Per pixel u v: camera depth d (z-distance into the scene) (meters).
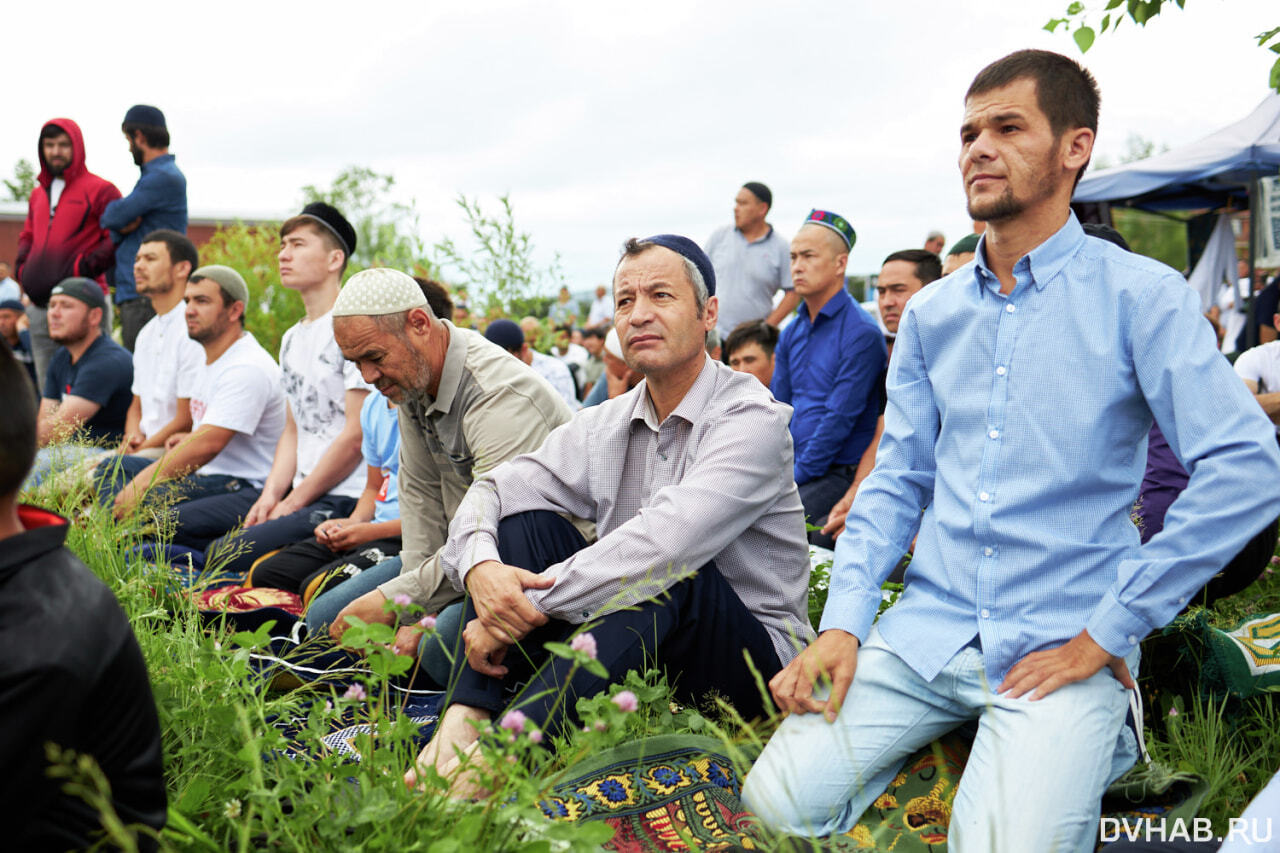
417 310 3.33
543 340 7.27
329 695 2.64
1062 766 2.05
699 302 2.83
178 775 2.06
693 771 2.43
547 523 2.94
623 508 3.01
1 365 1.40
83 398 6.23
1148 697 2.99
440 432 3.49
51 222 8.12
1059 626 2.28
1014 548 2.33
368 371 3.36
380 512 4.47
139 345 6.23
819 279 5.37
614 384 6.09
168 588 3.22
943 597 2.46
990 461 2.37
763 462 2.77
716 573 2.76
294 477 5.20
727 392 2.90
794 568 2.96
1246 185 9.01
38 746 1.36
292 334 5.11
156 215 7.81
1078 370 2.29
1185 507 2.13
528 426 3.38
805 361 5.52
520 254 6.99
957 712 2.40
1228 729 2.77
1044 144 2.28
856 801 2.33
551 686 2.43
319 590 3.71
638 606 2.58
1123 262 2.30
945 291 2.54
